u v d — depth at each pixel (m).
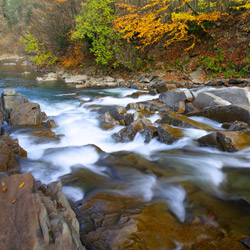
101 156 5.26
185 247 2.60
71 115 9.05
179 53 17.27
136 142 6.34
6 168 4.46
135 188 3.79
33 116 7.70
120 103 10.63
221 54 15.05
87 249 2.57
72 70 22.98
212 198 3.56
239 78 12.66
